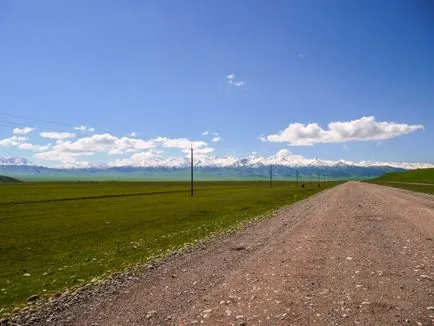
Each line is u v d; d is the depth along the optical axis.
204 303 10.99
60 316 10.65
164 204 63.41
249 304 10.72
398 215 35.09
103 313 10.63
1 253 24.64
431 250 18.20
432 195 73.38
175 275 14.83
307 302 10.72
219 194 96.31
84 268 18.77
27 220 42.09
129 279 14.63
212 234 28.58
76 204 63.81
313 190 126.81
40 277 17.52
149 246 25.06
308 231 25.80
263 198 79.25
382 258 16.45
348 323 9.08
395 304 10.41
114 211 51.75
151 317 10.02
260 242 22.44
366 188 119.50
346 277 13.38
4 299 13.64
